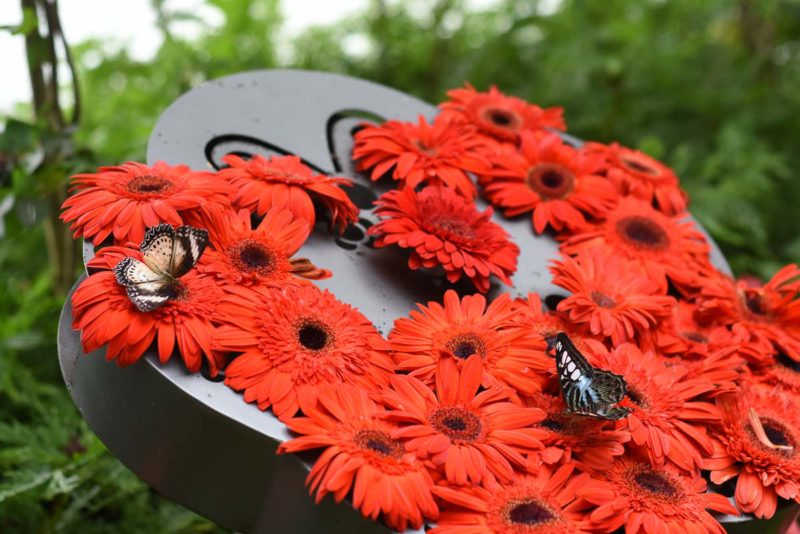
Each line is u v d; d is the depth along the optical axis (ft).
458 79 6.62
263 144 4.72
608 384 4.00
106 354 4.02
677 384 4.25
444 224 4.46
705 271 4.76
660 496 4.03
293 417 4.00
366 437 3.95
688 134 6.74
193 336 4.02
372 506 3.84
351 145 4.87
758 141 6.61
